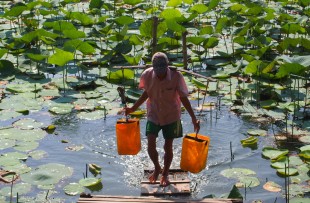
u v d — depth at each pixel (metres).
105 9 14.56
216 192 5.07
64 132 6.53
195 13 11.30
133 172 5.50
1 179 5.22
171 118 5.02
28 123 6.73
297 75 7.23
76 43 8.98
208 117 7.07
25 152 5.93
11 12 11.46
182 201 4.47
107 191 5.08
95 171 5.46
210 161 5.75
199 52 9.62
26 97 7.71
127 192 5.07
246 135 6.48
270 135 6.46
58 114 7.14
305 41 9.08
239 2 14.30
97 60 9.48
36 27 11.88
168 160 5.16
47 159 5.77
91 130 6.59
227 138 6.38
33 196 4.95
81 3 16.56
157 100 4.96
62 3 14.34
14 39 10.12
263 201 4.87
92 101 7.62
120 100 7.66
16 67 9.14
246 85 8.26
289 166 5.58
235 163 5.71
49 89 8.12
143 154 5.93
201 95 7.92
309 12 12.23
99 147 6.11
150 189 5.05
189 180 5.25
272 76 8.37
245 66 8.74
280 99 7.60
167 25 9.80
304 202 4.77
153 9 13.43
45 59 9.42
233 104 7.55
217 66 9.41
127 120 5.30
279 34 11.72
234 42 10.35
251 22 10.98
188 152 5.00
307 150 5.75
